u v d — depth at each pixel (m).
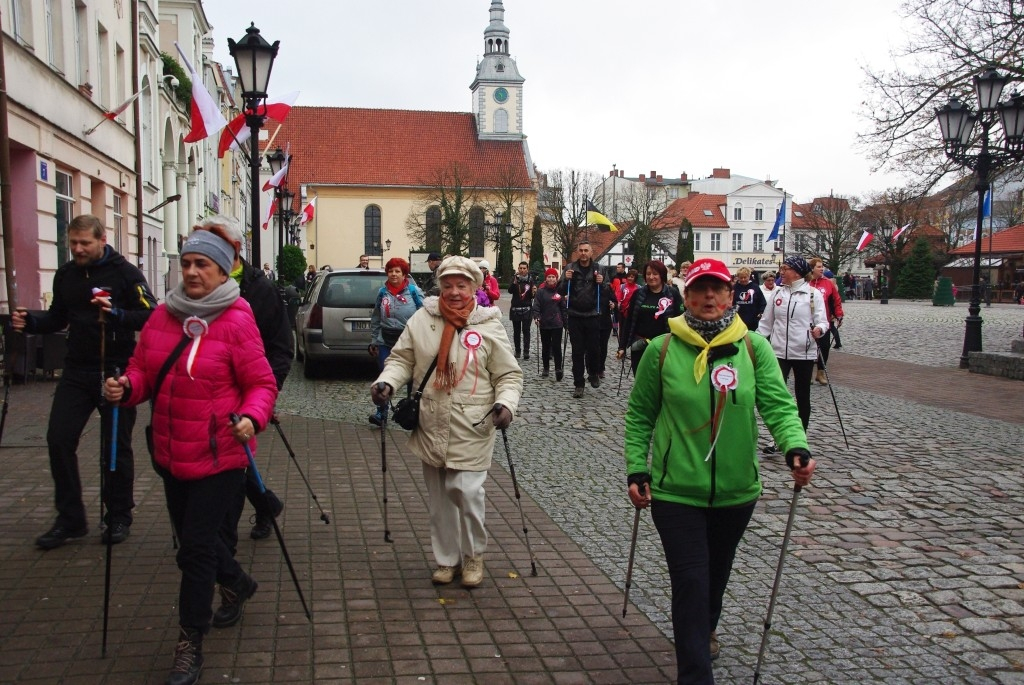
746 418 3.68
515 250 70.75
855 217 76.38
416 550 5.68
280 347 5.23
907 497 7.18
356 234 70.88
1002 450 9.05
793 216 98.56
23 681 3.78
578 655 4.21
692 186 111.62
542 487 7.42
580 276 12.61
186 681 3.74
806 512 6.74
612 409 11.62
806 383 8.79
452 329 4.99
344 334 14.31
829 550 5.83
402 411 5.00
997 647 4.36
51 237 15.15
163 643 4.19
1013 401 12.53
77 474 5.55
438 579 5.07
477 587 5.05
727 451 3.66
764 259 98.62
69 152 16.20
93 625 4.37
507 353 5.04
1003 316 38.22
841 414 11.31
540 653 4.22
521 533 6.12
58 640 4.19
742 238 98.50
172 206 29.16
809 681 3.99
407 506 6.67
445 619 4.59
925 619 4.70
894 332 27.23
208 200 38.12
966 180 20.80
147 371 3.89
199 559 3.81
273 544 5.75
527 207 69.81
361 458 8.32
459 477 4.94
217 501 3.87
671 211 86.69
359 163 71.31
